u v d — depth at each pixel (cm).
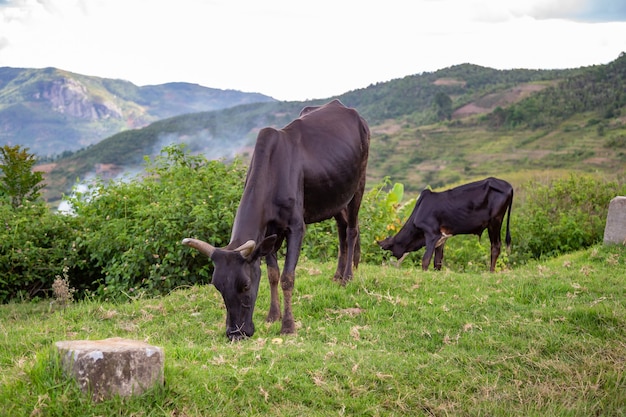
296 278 877
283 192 682
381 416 501
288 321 678
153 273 945
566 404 539
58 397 432
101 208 1129
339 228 859
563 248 1355
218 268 587
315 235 1114
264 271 938
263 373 525
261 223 655
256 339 632
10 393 445
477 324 699
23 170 1375
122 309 794
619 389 564
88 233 1098
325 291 802
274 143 692
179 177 1093
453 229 1133
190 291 845
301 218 700
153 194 1095
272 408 488
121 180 1153
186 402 466
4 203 1291
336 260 1074
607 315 700
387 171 7688
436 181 6844
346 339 661
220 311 762
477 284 850
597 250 1055
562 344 643
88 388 438
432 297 790
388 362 581
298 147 719
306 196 726
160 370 464
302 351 585
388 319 723
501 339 656
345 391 523
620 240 1073
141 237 969
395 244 1180
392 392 535
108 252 1038
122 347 455
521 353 624
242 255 586
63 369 453
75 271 1125
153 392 457
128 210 1097
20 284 1080
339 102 859
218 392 488
